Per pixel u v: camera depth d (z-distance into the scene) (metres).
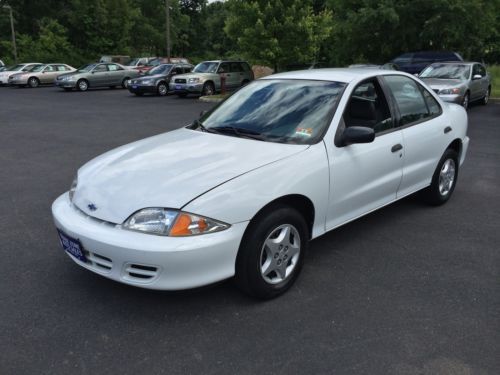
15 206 5.52
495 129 11.16
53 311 3.26
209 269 2.99
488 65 34.12
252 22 20.23
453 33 22.55
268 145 3.64
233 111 4.33
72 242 3.20
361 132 3.67
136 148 3.91
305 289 3.56
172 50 73.62
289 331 3.04
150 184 3.14
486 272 3.85
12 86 29.08
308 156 3.54
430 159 5.00
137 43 60.97
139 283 2.96
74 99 20.50
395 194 4.58
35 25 52.62
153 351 2.84
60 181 6.68
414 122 4.75
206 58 69.19
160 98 21.11
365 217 5.09
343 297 3.45
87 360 2.76
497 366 2.71
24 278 3.72
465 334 3.00
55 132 11.19
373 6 23.86
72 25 48.16
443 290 3.56
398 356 2.79
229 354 2.81
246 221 3.10
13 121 13.14
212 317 3.19
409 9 23.16
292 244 3.49
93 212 3.16
